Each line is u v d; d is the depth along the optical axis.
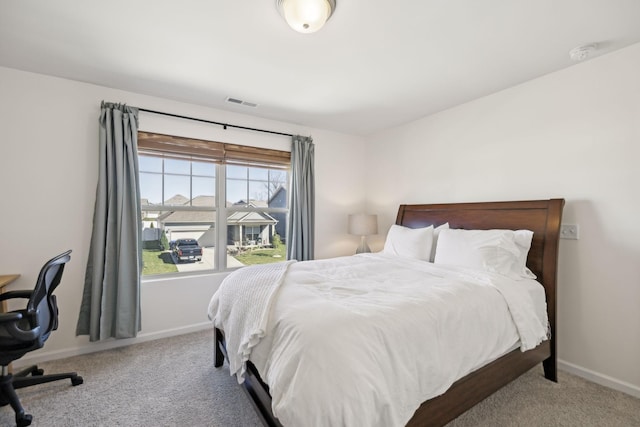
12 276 2.06
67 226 2.31
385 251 2.94
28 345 1.62
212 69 2.17
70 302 2.32
